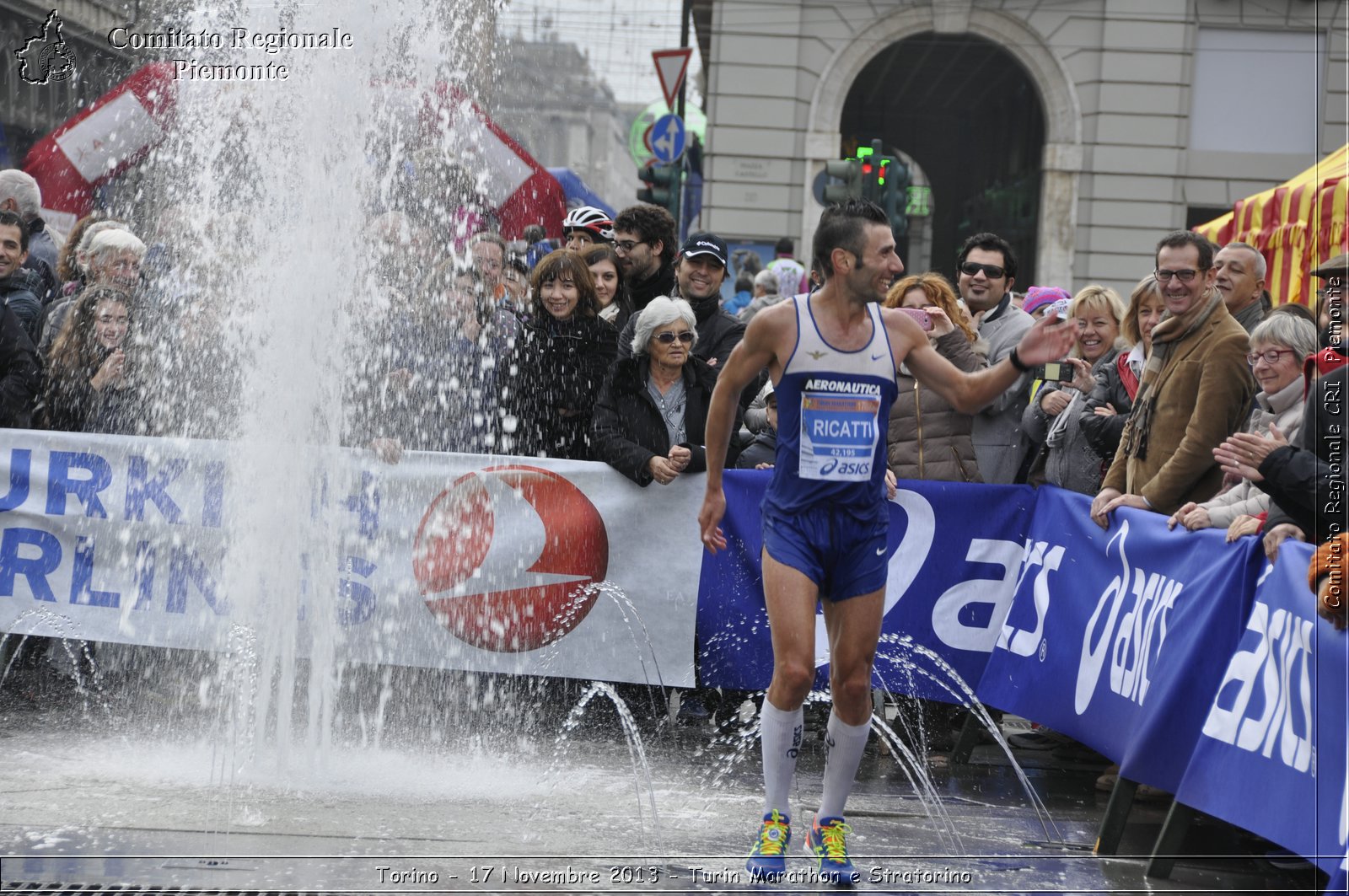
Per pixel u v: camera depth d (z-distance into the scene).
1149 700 8.85
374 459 11.56
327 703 10.27
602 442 11.75
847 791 7.96
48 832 7.86
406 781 9.59
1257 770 7.60
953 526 11.60
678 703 12.27
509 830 8.41
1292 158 46.78
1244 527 8.45
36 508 11.79
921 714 13.04
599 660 11.74
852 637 7.95
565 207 20.31
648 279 14.24
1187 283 9.98
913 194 77.31
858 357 7.85
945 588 11.57
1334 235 16.16
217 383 12.45
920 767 11.15
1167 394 10.15
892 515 11.66
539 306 12.38
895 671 11.56
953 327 11.77
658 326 11.66
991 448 12.30
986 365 12.09
